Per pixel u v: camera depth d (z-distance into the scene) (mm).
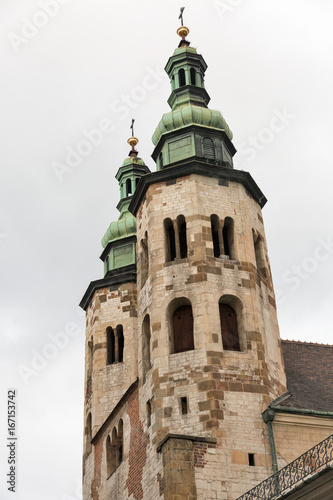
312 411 38781
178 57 53469
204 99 52062
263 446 37562
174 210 44719
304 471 32094
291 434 38312
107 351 56000
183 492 35344
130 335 55750
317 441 38406
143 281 45531
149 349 43375
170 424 38531
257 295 42719
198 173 45531
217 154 47625
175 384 39500
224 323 41812
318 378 44562
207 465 36344
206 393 38625
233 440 37375
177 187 45344
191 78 52812
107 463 47531
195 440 36844
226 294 41906
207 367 39312
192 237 43312
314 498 29375
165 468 36250
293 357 47000
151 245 44219
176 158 47406
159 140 48719
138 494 40219
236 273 42781
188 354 40094
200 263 42375
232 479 36250
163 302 42125
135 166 64438
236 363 39844
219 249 43812
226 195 45344
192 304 41406
